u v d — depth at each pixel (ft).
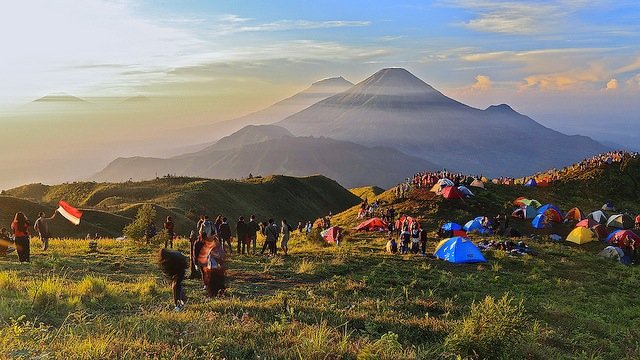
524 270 87.76
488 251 102.47
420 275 70.38
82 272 54.54
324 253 88.89
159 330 26.53
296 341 24.63
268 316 33.58
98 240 106.73
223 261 43.93
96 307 35.68
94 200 372.38
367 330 30.55
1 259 63.77
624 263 114.62
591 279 87.10
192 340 24.48
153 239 89.25
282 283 55.88
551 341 38.96
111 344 22.36
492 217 157.28
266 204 444.55
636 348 42.55
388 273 69.62
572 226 157.28
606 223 158.51
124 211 255.91
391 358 22.99
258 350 23.36
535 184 222.07
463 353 26.84
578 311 58.59
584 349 38.99
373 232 138.31
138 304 37.60
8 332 21.90
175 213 263.90
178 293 37.01
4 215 213.05
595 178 225.56
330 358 22.49
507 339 28.48
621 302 69.97
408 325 34.42
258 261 72.79
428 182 189.47
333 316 35.04
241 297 44.14
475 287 65.05
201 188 394.11
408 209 165.48
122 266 60.23
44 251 76.38
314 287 53.72
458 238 91.25
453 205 166.61
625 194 213.46
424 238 96.07
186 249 89.30
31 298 35.12
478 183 197.47
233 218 371.56
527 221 159.74
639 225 156.87
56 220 213.66
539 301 61.57
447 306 46.03
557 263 98.68
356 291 52.11
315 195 523.29
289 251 91.40
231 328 27.02
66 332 25.02
